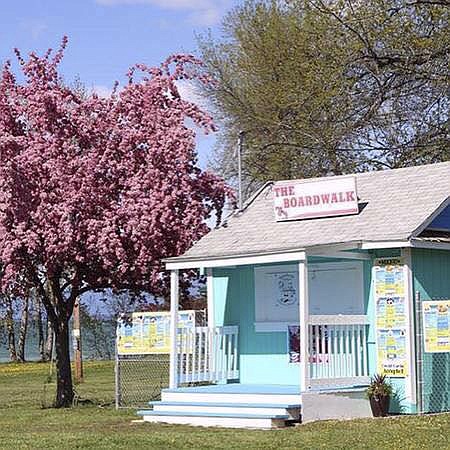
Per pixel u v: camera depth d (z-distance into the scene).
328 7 33.56
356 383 17.69
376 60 32.41
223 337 20.14
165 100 23.05
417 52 31.88
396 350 17.70
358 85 33.25
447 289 18.44
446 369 18.19
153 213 21.50
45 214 21.11
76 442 14.63
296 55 36.72
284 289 19.77
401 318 17.69
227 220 21.75
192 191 22.42
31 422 19.06
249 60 39.53
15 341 59.50
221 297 20.78
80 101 22.36
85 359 50.88
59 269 22.17
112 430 16.81
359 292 18.47
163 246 21.78
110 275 22.08
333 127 34.03
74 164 21.50
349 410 17.30
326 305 18.97
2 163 21.28
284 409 16.67
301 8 35.72
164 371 32.47
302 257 17.12
